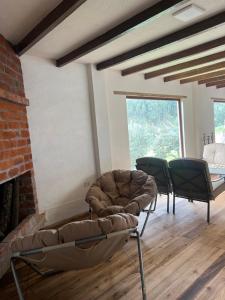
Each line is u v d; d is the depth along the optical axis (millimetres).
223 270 2148
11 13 2137
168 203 3623
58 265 1710
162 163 3441
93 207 2789
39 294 2037
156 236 2879
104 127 4020
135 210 2547
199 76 5223
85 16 2227
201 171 3020
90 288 2059
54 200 3549
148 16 2129
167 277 2119
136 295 1933
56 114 3537
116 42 2918
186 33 2580
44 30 2260
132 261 2400
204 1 2086
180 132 5730
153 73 4598
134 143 4809
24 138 2812
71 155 3725
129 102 4695
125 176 3350
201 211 3576
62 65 3418
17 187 2822
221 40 2971
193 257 2391
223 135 7234
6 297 2027
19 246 1549
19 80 2926
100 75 3938
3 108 2307
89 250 1589
